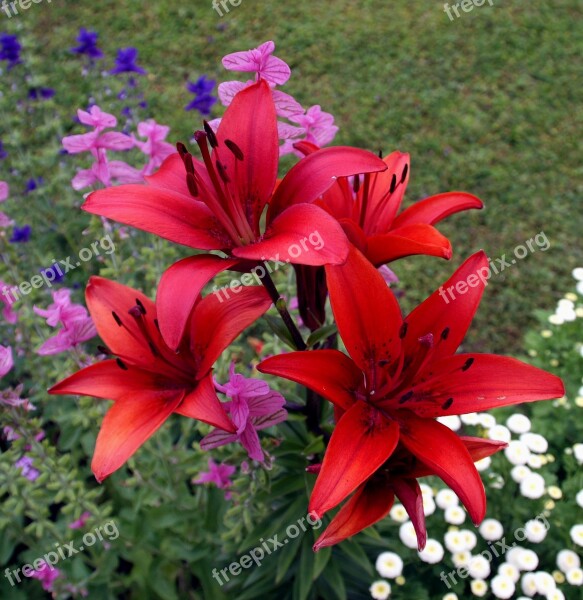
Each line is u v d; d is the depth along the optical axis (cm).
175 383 36
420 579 60
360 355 34
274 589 61
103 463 32
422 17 141
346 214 39
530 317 96
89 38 83
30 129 109
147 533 61
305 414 46
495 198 109
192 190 30
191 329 36
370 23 139
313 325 40
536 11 142
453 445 32
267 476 47
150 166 53
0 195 52
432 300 35
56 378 64
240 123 33
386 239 34
